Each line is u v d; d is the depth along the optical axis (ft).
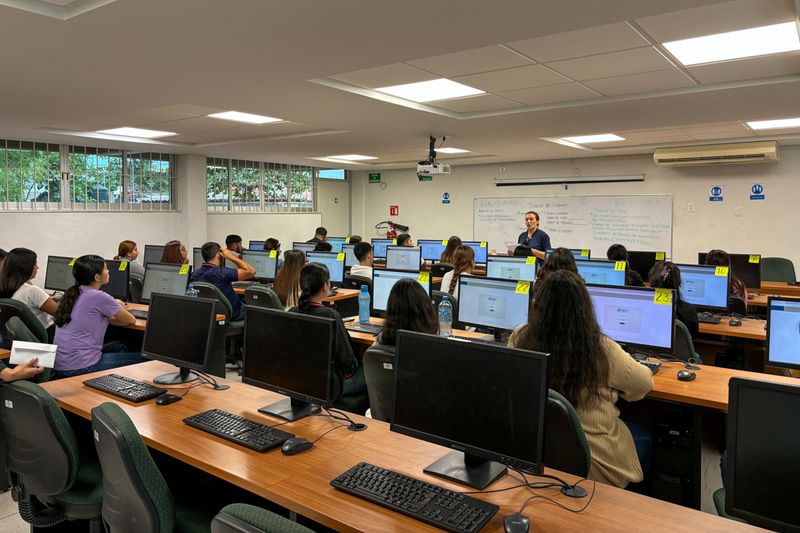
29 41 10.31
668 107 16.51
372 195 39.70
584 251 21.22
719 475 9.74
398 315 8.24
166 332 8.48
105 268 10.80
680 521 4.65
